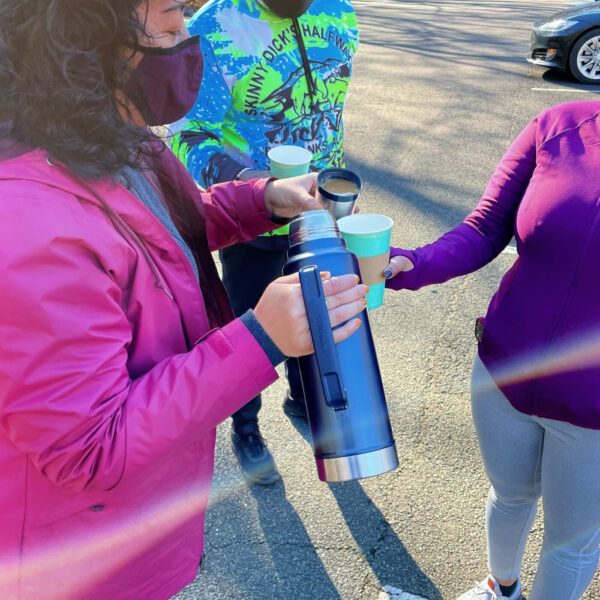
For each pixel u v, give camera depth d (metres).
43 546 0.94
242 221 1.33
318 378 0.94
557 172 1.27
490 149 5.33
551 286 1.27
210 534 2.16
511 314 1.36
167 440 0.82
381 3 13.39
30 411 0.75
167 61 0.81
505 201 1.48
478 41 9.41
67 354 0.74
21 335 0.73
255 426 2.39
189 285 0.98
